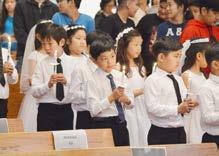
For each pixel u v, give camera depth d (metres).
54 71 11.27
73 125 11.08
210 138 9.47
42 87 10.91
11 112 13.30
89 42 11.48
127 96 10.03
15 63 14.32
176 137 9.66
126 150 6.58
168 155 7.05
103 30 14.65
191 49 10.72
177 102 9.79
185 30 12.11
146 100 9.79
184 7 13.24
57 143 7.44
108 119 9.91
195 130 10.63
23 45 14.66
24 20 14.82
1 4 14.72
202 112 9.50
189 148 7.14
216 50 9.55
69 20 14.28
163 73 9.86
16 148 7.25
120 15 14.69
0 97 11.41
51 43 11.41
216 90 9.47
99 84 10.08
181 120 9.71
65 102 11.05
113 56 10.12
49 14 14.98
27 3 14.88
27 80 11.99
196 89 10.55
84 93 10.27
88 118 10.33
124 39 11.42
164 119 9.62
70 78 10.96
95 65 10.19
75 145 7.50
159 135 9.66
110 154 6.55
